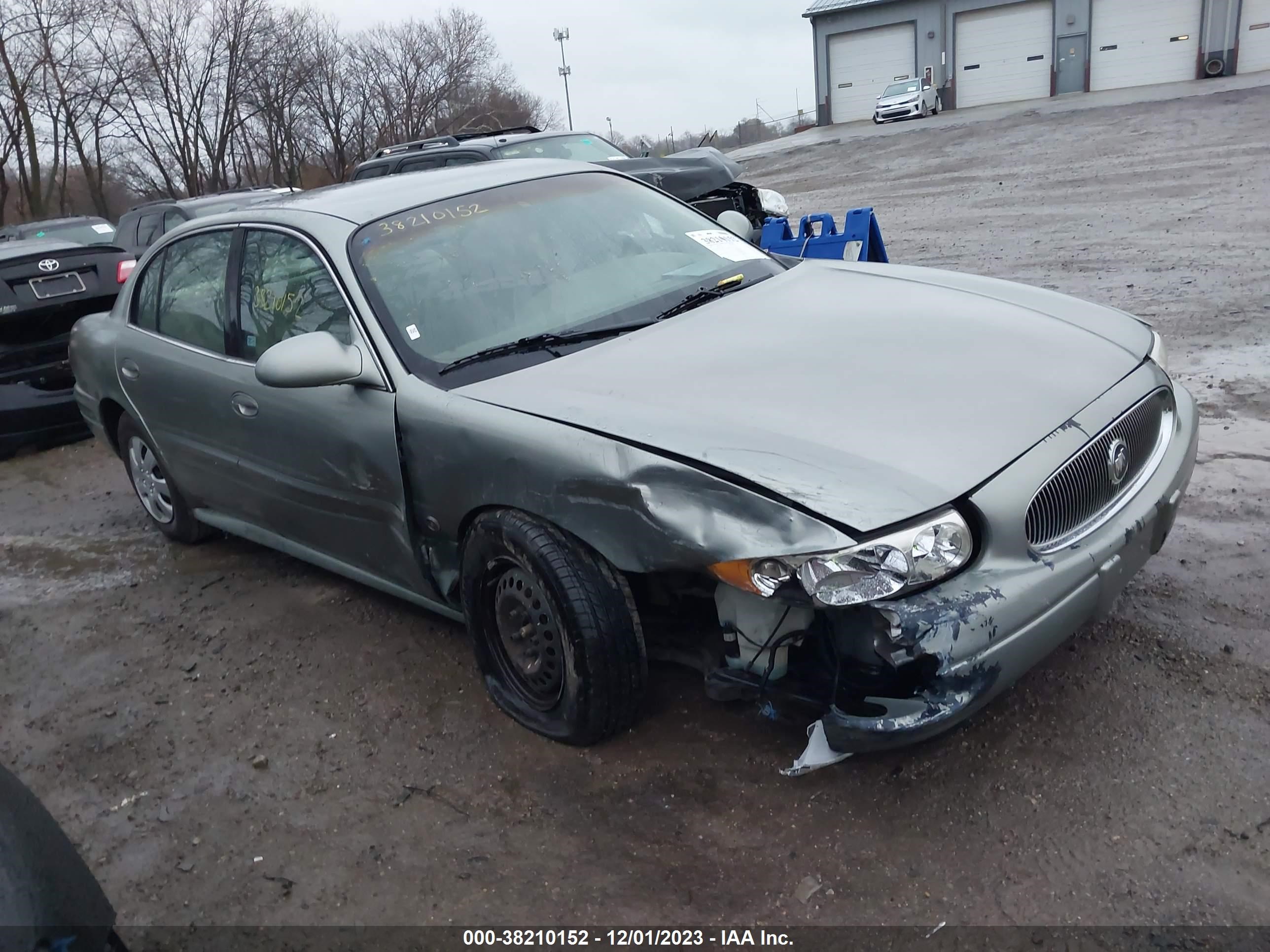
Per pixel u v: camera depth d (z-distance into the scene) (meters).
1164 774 2.70
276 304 3.80
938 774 2.80
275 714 3.58
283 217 3.92
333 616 4.25
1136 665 3.14
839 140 29.80
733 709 3.18
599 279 3.65
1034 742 2.87
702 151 10.62
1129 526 2.78
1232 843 2.46
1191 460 3.16
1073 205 12.17
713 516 2.51
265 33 41.62
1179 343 6.27
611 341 3.31
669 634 3.06
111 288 7.45
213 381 4.07
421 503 3.29
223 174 43.19
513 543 2.95
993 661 2.43
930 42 37.97
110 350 4.84
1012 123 25.12
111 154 41.97
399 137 45.06
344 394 3.43
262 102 42.28
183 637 4.26
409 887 2.69
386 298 3.44
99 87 39.75
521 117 47.47
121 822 3.12
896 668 2.41
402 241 3.63
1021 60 36.75
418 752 3.24
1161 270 8.23
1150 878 2.40
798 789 2.83
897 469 2.48
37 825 1.93
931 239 11.23
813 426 2.65
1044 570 2.53
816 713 2.70
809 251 7.47
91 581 5.00
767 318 3.38
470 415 3.04
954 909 2.39
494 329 3.40
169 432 4.56
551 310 3.49
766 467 2.51
